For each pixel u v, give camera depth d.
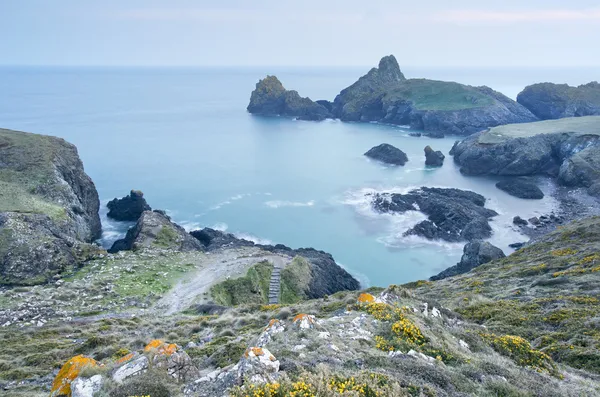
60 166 80.56
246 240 76.69
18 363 22.03
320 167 131.38
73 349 24.05
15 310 38.47
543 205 97.12
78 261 55.91
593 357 18.48
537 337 22.36
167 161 135.75
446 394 11.43
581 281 30.81
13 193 67.06
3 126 173.12
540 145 125.06
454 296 34.25
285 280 55.78
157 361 13.21
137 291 46.78
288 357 13.29
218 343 21.30
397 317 17.52
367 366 12.64
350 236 80.88
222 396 10.85
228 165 132.75
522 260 45.44
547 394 12.74
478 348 17.56
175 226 73.50
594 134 121.44
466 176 123.56
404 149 157.50
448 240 77.75
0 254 50.88
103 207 95.06
